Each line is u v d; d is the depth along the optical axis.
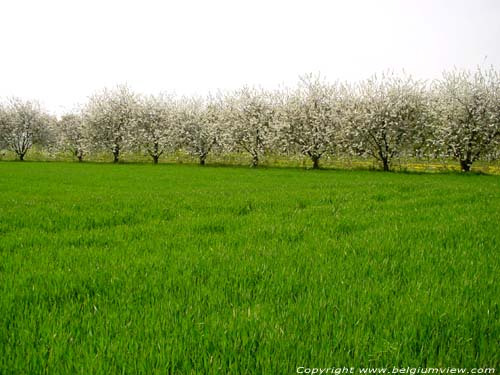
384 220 9.20
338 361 2.76
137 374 2.65
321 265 5.32
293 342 3.00
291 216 10.06
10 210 10.62
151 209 11.18
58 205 11.89
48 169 36.53
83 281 4.73
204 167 45.97
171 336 3.14
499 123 39.31
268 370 2.65
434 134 41.94
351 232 7.98
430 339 3.15
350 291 4.22
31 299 4.11
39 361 2.79
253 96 54.28
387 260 5.46
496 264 5.32
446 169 43.00
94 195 15.36
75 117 69.50
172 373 2.66
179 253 6.07
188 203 12.55
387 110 42.84
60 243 6.92
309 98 49.25
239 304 4.01
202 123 58.50
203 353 2.84
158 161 64.94
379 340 3.04
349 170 42.31
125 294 4.20
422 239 7.03
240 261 5.56
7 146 67.88
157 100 66.81
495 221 8.66
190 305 3.81
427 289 4.31
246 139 51.91
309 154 47.72
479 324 3.38
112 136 62.78
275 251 6.17
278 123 50.09
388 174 34.62
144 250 6.42
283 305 3.84
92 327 3.38
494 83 40.88
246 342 3.02
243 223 9.05
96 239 7.26
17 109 68.56
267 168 45.22
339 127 46.72
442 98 43.16
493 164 41.19
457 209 10.75
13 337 3.12
